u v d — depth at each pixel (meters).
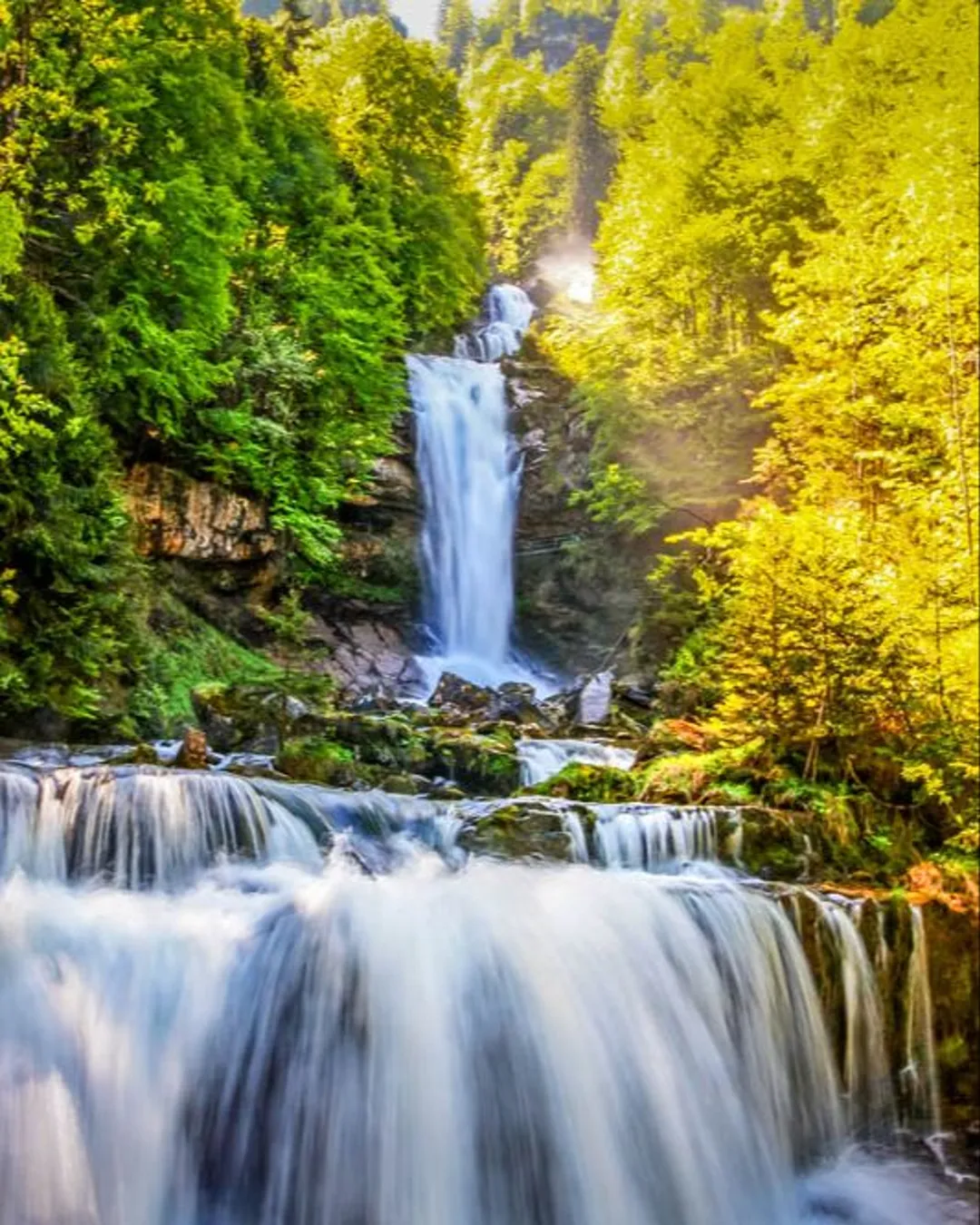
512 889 7.11
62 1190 5.23
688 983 6.94
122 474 15.27
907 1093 7.57
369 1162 5.80
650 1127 6.47
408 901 6.64
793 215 21.36
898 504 12.90
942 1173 7.17
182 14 19.91
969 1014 7.88
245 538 17.94
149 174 16.98
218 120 18.73
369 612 22.19
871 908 7.82
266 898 6.96
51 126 14.55
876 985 7.63
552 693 22.39
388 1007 6.07
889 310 14.34
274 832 8.22
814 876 8.72
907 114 16.12
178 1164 5.58
